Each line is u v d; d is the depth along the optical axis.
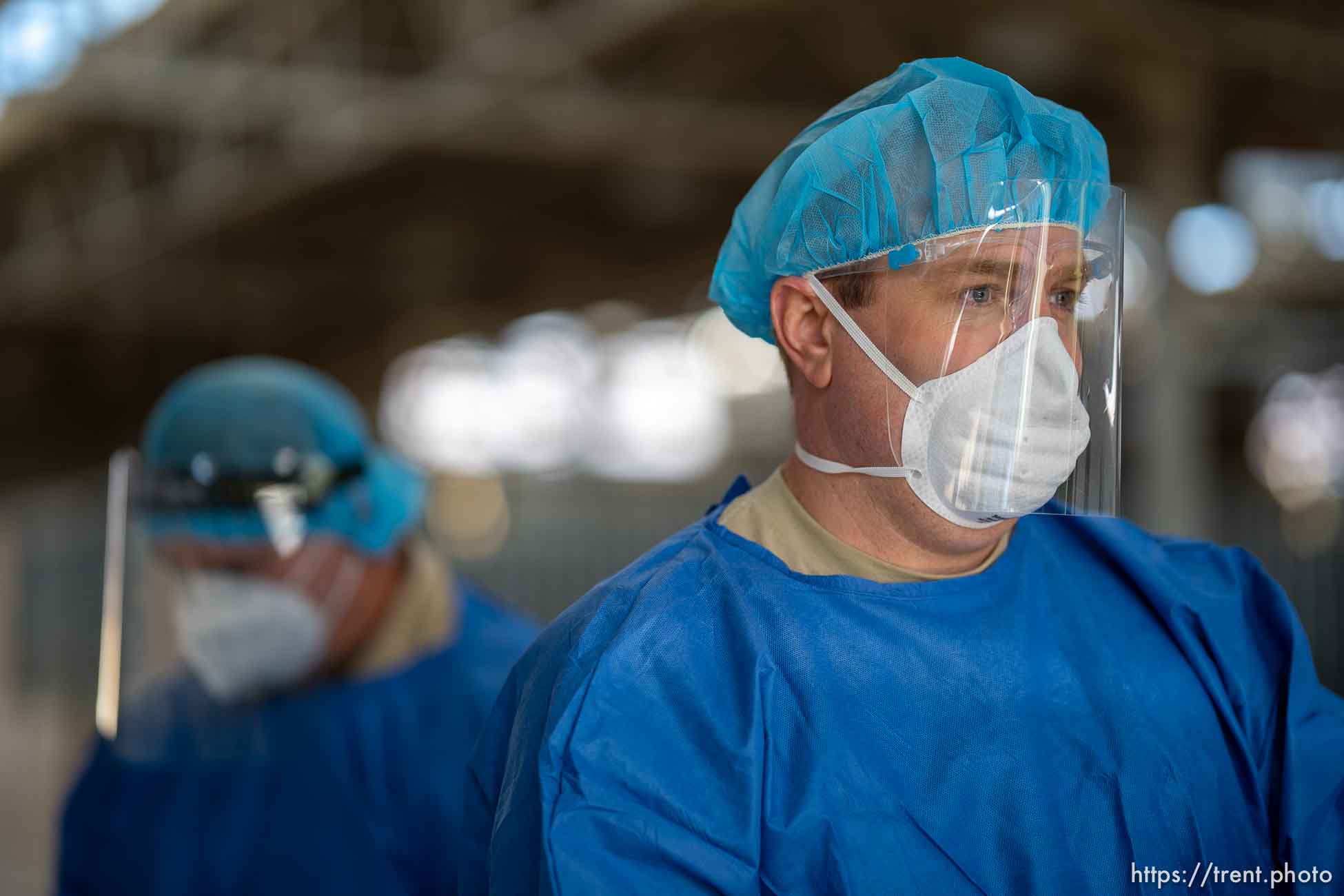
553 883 1.88
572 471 12.74
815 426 2.26
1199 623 2.29
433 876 3.54
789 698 2.04
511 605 11.21
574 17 14.53
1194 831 2.11
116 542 3.47
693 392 33.53
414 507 3.81
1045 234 2.09
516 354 34.22
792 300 2.29
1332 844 2.23
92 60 14.77
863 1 14.27
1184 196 15.45
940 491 2.11
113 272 21.86
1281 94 17.16
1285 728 2.26
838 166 2.19
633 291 25.80
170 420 3.52
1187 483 15.13
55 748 10.42
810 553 2.21
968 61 2.24
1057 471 2.07
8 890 9.92
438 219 22.92
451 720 3.64
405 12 15.65
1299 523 13.66
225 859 3.55
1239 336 21.94
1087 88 16.61
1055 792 2.07
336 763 3.57
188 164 18.41
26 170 20.30
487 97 15.41
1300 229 21.02
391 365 30.02
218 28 15.21
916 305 2.12
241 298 25.59
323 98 15.57
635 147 17.56
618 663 2.03
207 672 3.47
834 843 1.95
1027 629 2.20
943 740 2.06
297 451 3.49
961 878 1.99
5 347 29.88
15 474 31.33
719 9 14.26
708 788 1.97
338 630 3.58
